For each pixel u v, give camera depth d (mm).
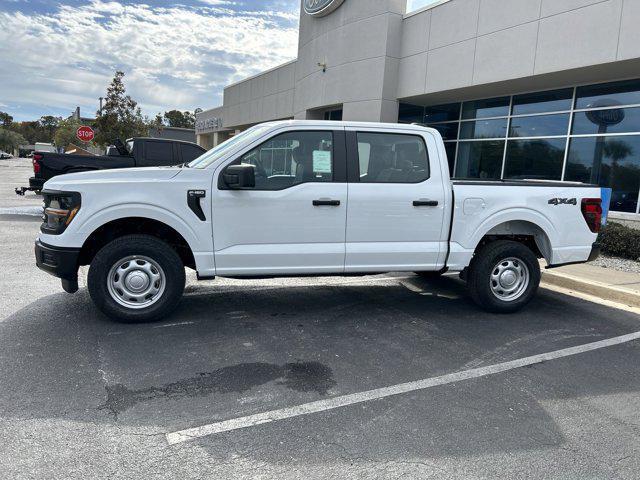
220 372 4141
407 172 5602
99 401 3574
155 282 5145
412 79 15383
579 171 12711
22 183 25688
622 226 10359
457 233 5727
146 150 13031
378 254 5504
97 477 2730
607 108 12023
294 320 5555
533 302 6711
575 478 2875
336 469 2881
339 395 3809
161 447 3041
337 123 5391
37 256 5121
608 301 6957
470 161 15883
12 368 4043
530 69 12023
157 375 4035
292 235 5270
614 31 10344
